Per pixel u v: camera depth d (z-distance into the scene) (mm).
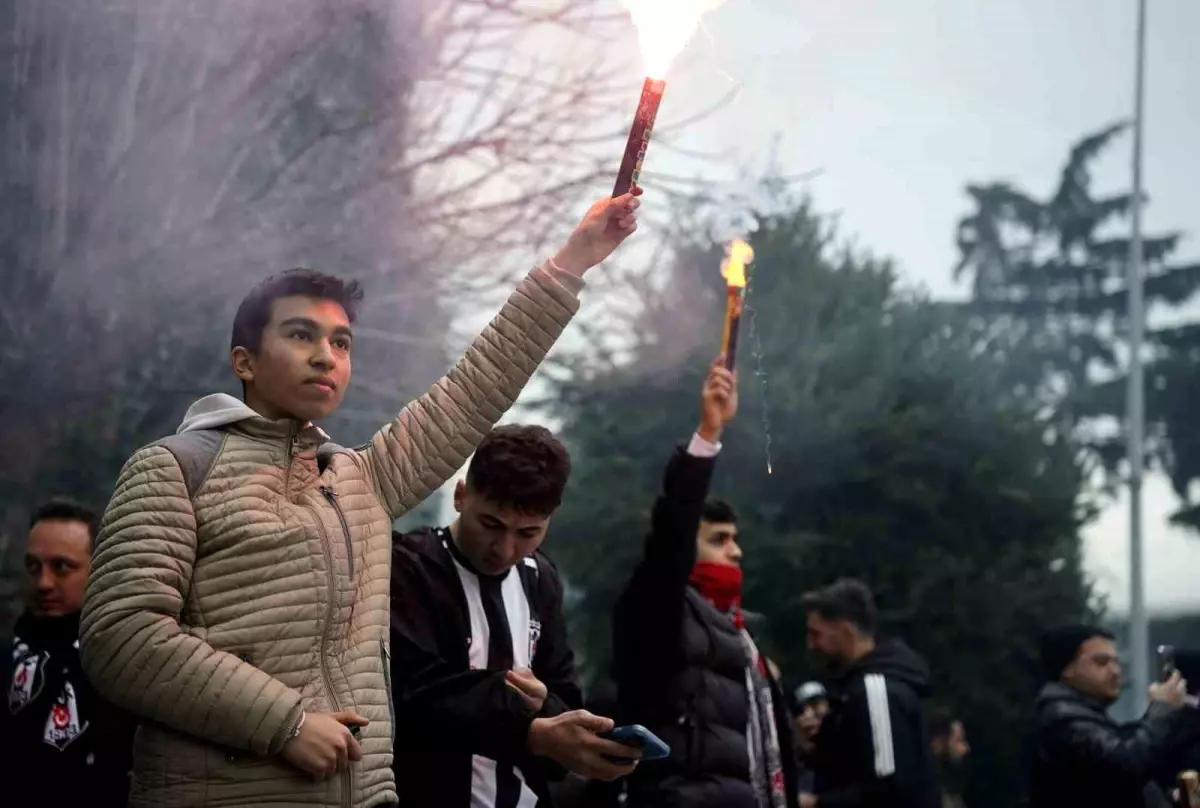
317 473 2479
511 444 3186
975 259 35875
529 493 3125
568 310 2688
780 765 4176
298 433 2463
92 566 2297
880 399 14125
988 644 13688
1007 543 14445
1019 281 35562
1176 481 33281
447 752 3041
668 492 3961
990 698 13539
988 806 13500
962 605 13641
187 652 2215
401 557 3236
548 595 3414
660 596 3934
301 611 2330
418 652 3107
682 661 3963
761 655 4418
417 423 2641
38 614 3613
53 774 3473
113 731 3471
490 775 3172
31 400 6234
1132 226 20719
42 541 3598
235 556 2312
